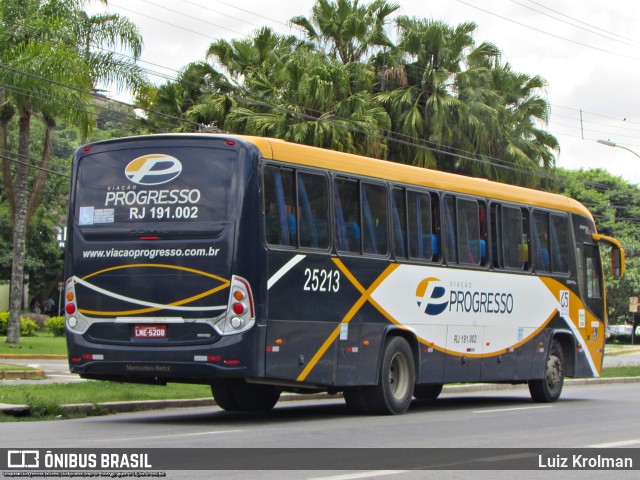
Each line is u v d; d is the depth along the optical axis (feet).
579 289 70.13
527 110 143.54
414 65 134.82
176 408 57.47
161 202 47.11
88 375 48.91
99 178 48.70
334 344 49.93
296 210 48.37
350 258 51.21
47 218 183.01
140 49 114.42
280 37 136.46
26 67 103.24
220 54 134.10
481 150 133.49
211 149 46.73
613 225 244.22
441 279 57.62
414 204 56.44
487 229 61.98
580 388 86.33
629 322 247.91
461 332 59.11
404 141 127.85
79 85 104.78
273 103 120.67
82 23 112.78
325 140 115.75
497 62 142.31
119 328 47.24
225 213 45.93
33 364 94.94
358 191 52.49
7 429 43.21
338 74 122.21
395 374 54.39
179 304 46.11
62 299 197.57
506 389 84.58
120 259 47.50
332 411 57.06
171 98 129.70
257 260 45.75
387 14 138.62
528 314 64.80
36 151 176.35
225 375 45.24
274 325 46.47
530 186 139.13
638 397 72.79
